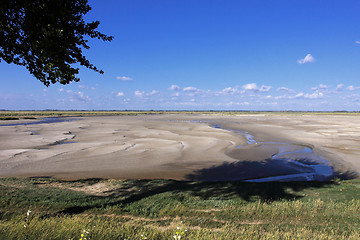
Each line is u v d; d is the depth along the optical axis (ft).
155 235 19.40
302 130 144.25
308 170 58.70
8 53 26.02
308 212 28.17
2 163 60.75
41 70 29.14
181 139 100.68
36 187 38.32
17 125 169.48
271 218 26.99
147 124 180.34
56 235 17.16
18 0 24.36
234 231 22.33
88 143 89.30
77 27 27.37
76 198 33.37
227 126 173.47
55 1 24.90
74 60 28.25
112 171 55.21
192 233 20.17
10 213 26.73
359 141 100.94
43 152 73.36
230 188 38.75
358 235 21.95
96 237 17.89
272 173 55.88
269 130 145.28
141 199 33.63
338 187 39.01
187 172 55.57
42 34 25.21
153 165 60.75
